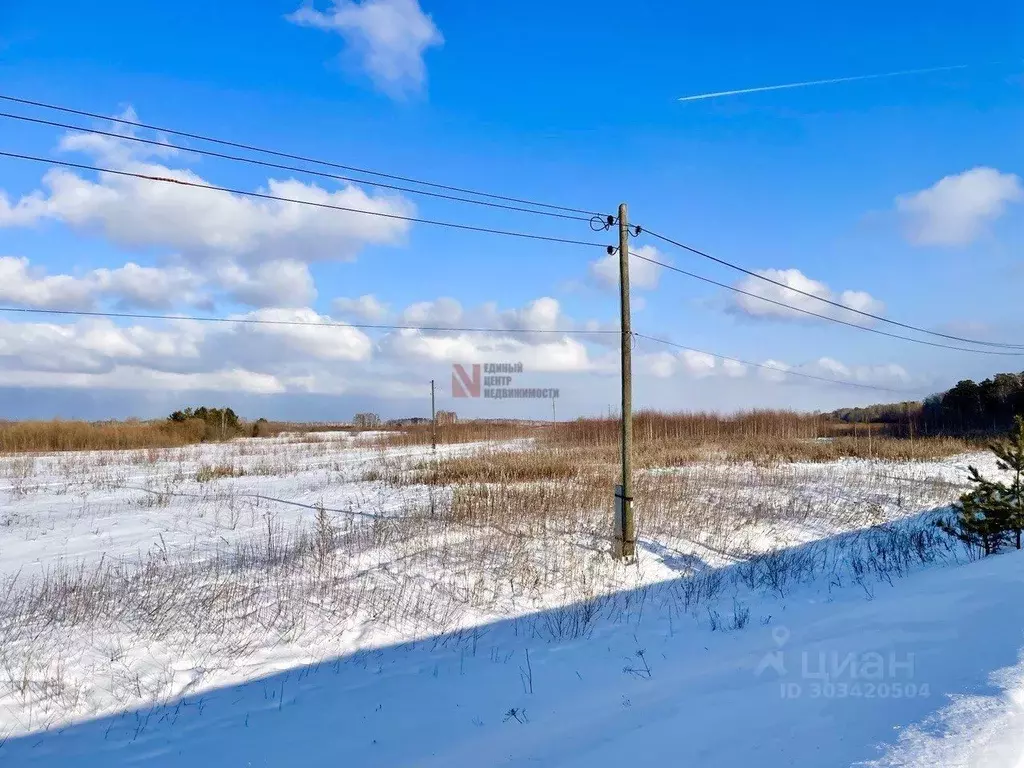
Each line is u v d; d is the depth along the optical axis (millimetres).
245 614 8016
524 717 5617
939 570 9398
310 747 5199
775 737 3979
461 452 31703
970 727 3410
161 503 16891
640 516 13500
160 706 5930
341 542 11578
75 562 10938
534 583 9359
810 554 11477
